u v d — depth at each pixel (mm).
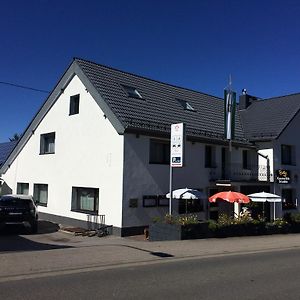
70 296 6727
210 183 20906
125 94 19969
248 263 10281
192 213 19922
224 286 7605
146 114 19219
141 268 9312
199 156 20531
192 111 22750
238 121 26219
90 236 16938
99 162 18516
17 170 25766
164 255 11227
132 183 17469
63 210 20703
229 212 21531
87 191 19391
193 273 8805
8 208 16656
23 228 18422
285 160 24625
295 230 20297
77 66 20344
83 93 20031
